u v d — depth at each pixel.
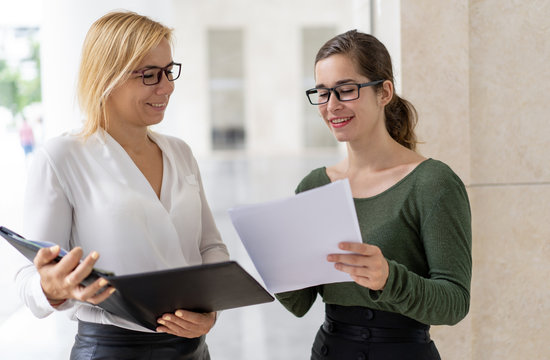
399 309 1.52
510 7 2.50
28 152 15.09
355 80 1.70
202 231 2.03
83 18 6.26
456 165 2.52
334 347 1.76
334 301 1.77
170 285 1.41
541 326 2.59
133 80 1.70
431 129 2.51
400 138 1.92
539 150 2.54
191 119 29.28
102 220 1.69
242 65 29.58
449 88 2.50
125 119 1.76
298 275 1.55
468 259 1.64
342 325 1.76
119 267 1.69
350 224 1.38
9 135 15.03
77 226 1.72
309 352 4.25
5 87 14.26
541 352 2.60
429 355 1.69
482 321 2.58
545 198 2.56
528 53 2.52
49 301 1.52
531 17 2.50
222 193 12.30
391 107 1.92
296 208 1.40
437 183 1.64
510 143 2.54
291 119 29.55
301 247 1.47
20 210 9.38
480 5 2.50
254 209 1.43
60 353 4.52
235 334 4.65
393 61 2.59
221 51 29.47
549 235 2.57
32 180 1.69
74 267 1.38
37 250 1.41
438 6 2.48
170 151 1.90
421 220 1.66
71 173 1.70
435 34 2.48
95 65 1.71
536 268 2.58
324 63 1.72
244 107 29.84
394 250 1.70
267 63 29.31
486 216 2.56
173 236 1.75
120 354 1.70
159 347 1.73
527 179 2.55
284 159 24.95
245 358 4.15
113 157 1.73
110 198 1.69
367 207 1.74
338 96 1.70
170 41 1.78
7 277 6.08
